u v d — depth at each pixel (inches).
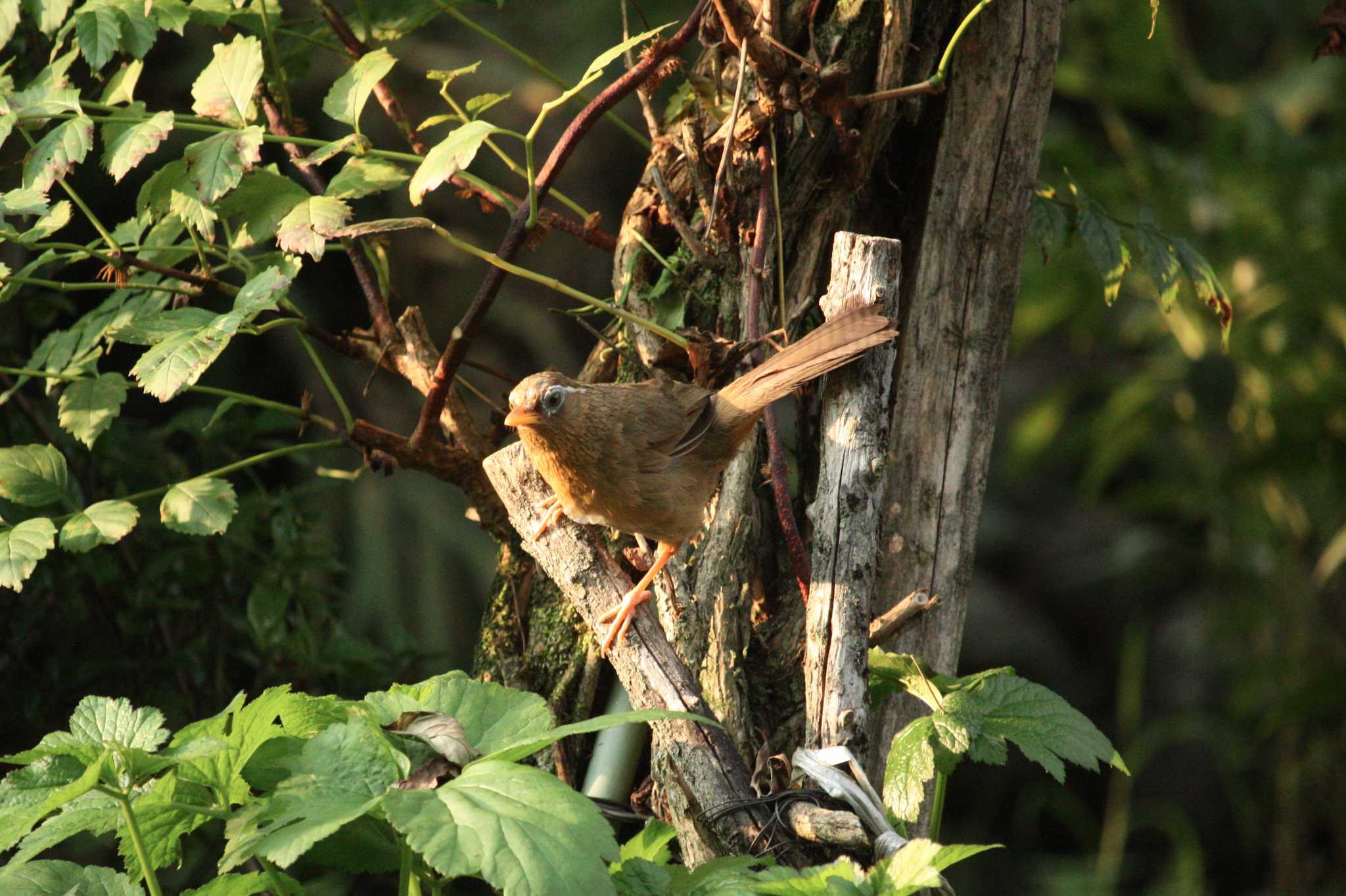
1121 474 810.8
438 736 166.2
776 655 243.1
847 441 207.3
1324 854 606.5
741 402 228.2
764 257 245.3
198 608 320.5
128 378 362.3
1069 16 585.9
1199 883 666.8
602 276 606.9
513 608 265.4
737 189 246.5
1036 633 773.3
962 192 255.0
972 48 252.1
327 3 279.4
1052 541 806.5
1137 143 567.8
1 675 314.8
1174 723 674.8
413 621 498.3
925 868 154.2
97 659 314.7
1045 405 656.4
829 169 252.4
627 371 271.3
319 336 271.9
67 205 244.2
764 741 234.2
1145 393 590.9
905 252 259.1
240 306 205.5
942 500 254.1
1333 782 596.1
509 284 585.3
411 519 518.0
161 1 253.0
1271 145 568.1
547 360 573.3
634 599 213.0
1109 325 681.0
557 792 149.2
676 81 571.8
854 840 178.5
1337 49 272.4
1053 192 290.2
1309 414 549.0
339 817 146.2
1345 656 577.3
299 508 357.7
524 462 237.8
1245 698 602.2
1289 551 583.2
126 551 315.3
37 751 160.9
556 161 229.8
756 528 251.9
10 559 211.0
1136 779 741.3
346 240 280.7
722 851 187.8
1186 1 695.7
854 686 195.0
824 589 201.9
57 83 235.1
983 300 257.1
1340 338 559.8
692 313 257.1
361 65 239.6
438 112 548.1
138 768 153.9
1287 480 571.8
